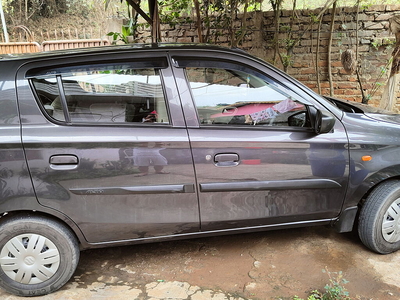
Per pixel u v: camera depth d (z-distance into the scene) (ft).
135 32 19.35
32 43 19.63
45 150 7.01
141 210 7.66
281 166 7.98
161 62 7.77
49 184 7.11
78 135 7.16
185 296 7.66
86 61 7.48
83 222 7.48
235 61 8.07
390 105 15.76
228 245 9.71
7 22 29.01
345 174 8.33
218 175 7.75
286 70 18.57
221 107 7.94
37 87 7.24
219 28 18.04
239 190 7.93
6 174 6.92
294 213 8.45
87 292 7.87
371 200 8.63
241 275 8.36
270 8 18.94
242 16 18.12
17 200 7.06
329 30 17.78
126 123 7.50
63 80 7.36
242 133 7.82
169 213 7.82
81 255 9.45
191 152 7.56
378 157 8.36
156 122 7.63
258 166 7.88
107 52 7.63
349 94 18.62
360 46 17.90
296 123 8.27
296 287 7.85
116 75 7.59
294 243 9.66
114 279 8.36
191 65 7.88
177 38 19.03
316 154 8.09
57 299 7.62
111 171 7.31
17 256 7.38
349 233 10.11
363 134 8.30
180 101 7.71
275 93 8.25
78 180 7.22
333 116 7.94
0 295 7.76
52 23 29.99
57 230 7.39
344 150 8.20
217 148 7.64
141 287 8.04
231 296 7.63
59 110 7.29
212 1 16.96
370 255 9.00
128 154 7.34
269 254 9.18
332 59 18.24
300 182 8.14
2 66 7.21
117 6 27.20
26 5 29.04
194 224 8.04
